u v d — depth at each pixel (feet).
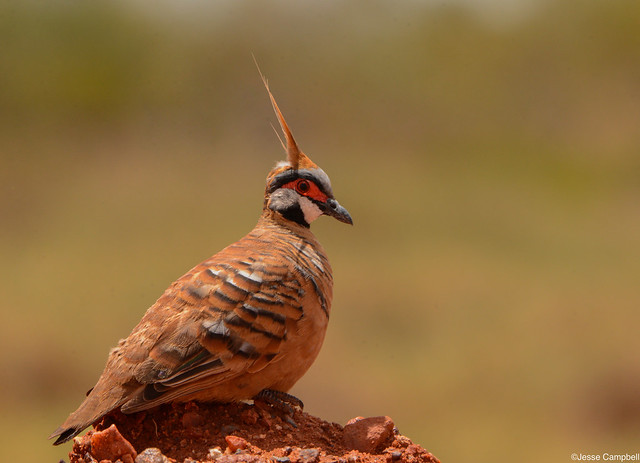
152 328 30.76
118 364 30.35
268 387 33.04
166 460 29.37
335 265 117.08
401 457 31.78
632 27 187.21
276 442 31.60
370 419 32.65
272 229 37.04
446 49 185.68
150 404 29.66
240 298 31.40
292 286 32.53
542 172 169.27
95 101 173.06
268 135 169.37
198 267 32.89
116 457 29.27
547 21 190.90
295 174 37.99
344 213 37.86
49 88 173.88
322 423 33.73
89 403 29.73
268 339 31.50
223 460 29.17
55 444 28.84
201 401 32.27
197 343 30.45
